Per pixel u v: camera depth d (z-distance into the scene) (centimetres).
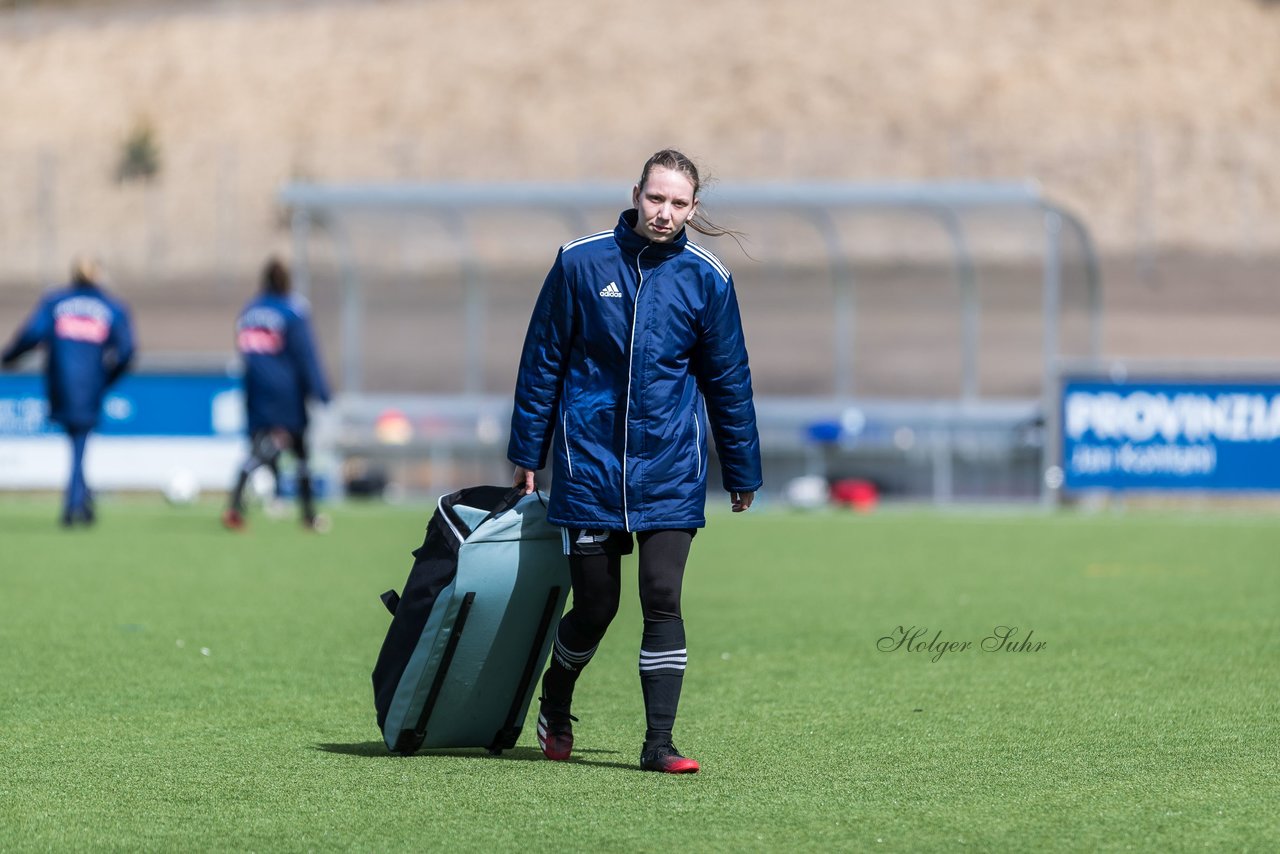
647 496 1917
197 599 3656
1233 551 4816
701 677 2656
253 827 1664
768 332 8169
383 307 7931
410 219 7488
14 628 3177
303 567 4347
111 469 6706
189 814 1720
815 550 4903
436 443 7138
